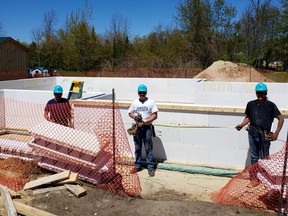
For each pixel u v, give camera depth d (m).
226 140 6.14
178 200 4.88
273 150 5.92
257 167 4.86
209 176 5.99
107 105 6.64
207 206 4.34
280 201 4.05
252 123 5.27
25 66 18.95
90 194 4.70
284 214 4.23
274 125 5.81
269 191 4.54
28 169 5.59
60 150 5.37
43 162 5.61
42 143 5.51
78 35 30.22
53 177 4.95
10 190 4.54
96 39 31.80
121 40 35.88
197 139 6.32
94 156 5.06
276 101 10.69
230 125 6.09
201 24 29.00
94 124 6.69
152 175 5.96
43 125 5.79
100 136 5.72
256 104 5.22
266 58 33.31
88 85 13.95
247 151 6.04
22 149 6.12
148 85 13.11
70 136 5.44
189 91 12.53
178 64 25.64
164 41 34.56
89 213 4.18
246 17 29.94
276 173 4.32
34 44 34.78
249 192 4.85
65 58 31.30
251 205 4.57
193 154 6.39
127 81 13.44
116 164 5.73
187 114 6.37
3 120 8.70
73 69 30.97
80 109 6.82
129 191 5.07
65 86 14.05
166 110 6.52
